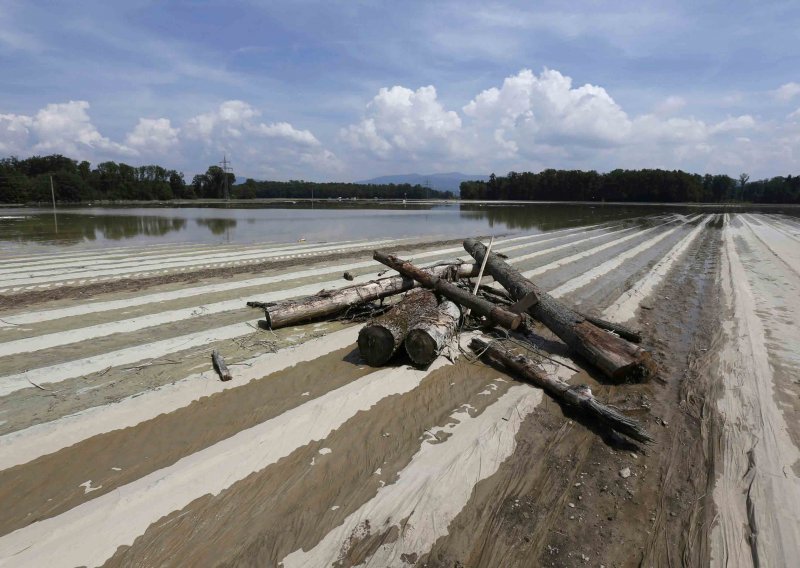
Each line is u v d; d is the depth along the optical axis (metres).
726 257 15.88
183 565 3.00
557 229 25.89
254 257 14.59
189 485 3.67
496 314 6.79
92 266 12.78
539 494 3.77
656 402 5.32
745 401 5.25
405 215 39.25
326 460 4.07
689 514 3.56
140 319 7.82
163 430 4.50
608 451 4.39
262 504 3.54
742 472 4.04
